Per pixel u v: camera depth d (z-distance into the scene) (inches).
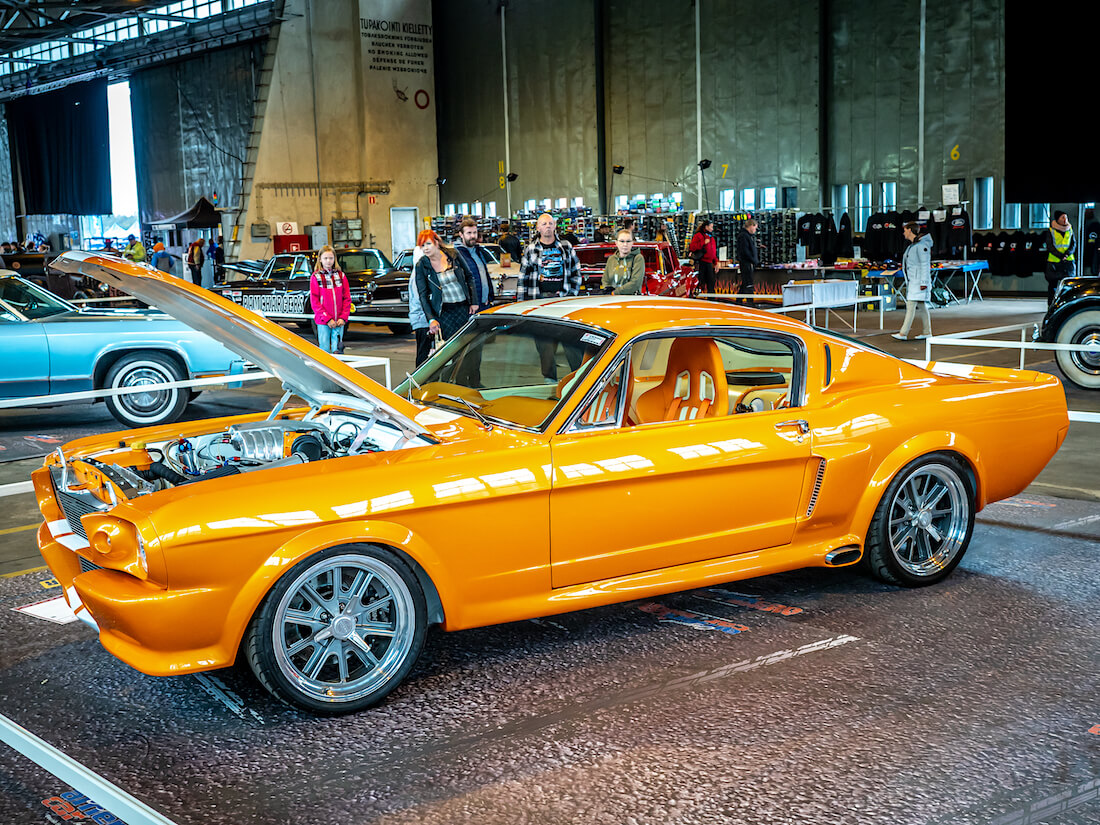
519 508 152.6
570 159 1330.0
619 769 128.6
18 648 175.2
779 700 147.9
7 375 366.3
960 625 176.9
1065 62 740.0
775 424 175.3
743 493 172.1
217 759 133.6
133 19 1632.6
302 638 145.3
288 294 793.6
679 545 168.4
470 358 184.5
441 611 153.9
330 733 140.5
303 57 1333.7
